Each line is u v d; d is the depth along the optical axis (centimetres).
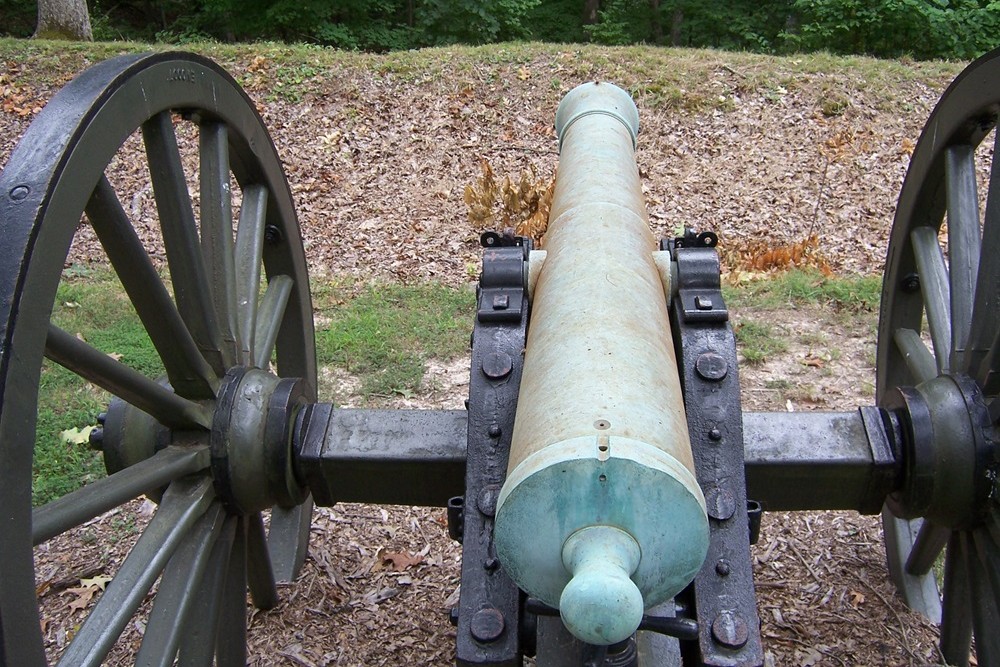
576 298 221
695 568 166
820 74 1002
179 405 255
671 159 902
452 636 356
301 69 1005
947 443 260
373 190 859
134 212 829
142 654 232
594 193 287
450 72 1002
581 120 358
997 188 259
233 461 264
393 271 738
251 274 303
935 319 306
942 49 1343
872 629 352
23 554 178
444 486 281
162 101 235
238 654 303
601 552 153
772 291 662
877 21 1327
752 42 1712
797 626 354
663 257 273
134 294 237
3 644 170
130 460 266
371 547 407
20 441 176
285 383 284
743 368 560
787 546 402
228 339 280
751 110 958
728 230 803
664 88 980
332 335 596
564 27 1900
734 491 228
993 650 267
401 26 1639
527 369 207
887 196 852
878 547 402
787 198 850
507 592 217
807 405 521
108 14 1814
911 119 948
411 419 285
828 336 602
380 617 366
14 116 968
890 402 283
